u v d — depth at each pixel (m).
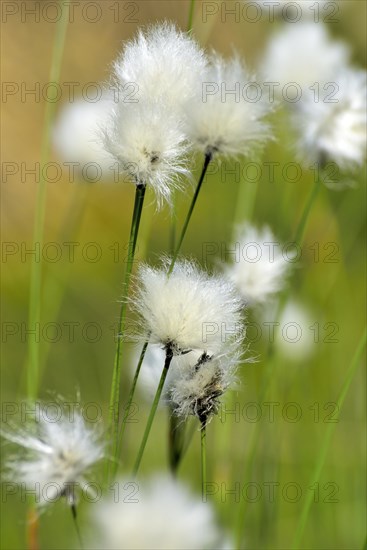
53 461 0.67
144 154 0.68
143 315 0.68
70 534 0.87
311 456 1.07
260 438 1.01
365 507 0.99
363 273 1.33
